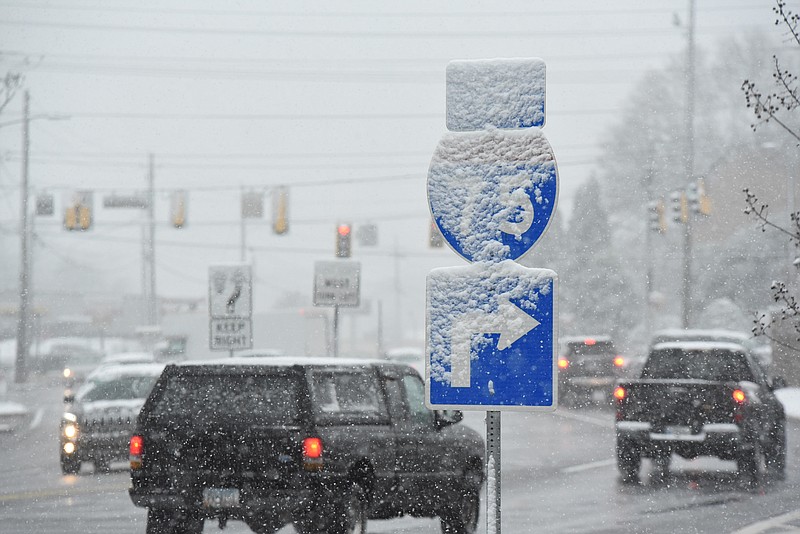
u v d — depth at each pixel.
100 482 38.47
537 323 11.70
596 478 38.50
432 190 11.98
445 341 11.84
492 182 11.87
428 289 11.91
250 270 49.91
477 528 28.05
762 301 114.62
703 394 38.00
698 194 72.88
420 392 27.16
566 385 81.56
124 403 42.16
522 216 11.80
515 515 29.89
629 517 29.42
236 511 23.06
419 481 25.67
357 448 23.75
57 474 41.38
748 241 113.69
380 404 25.08
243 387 23.64
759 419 38.84
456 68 12.04
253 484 23.03
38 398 101.19
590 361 81.50
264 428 23.16
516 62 11.95
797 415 62.47
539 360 11.67
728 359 43.34
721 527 27.69
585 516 29.62
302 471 22.88
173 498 23.31
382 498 24.62
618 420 38.66
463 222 11.89
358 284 53.47
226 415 23.45
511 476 39.06
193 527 24.39
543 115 11.89
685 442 37.81
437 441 26.34
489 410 11.82
